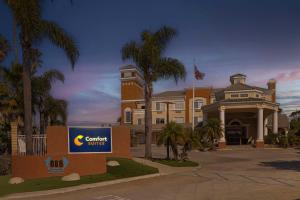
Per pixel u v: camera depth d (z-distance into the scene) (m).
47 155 19.72
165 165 24.92
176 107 73.50
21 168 19.56
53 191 15.66
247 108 51.25
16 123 24.81
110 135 24.84
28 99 20.27
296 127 60.53
